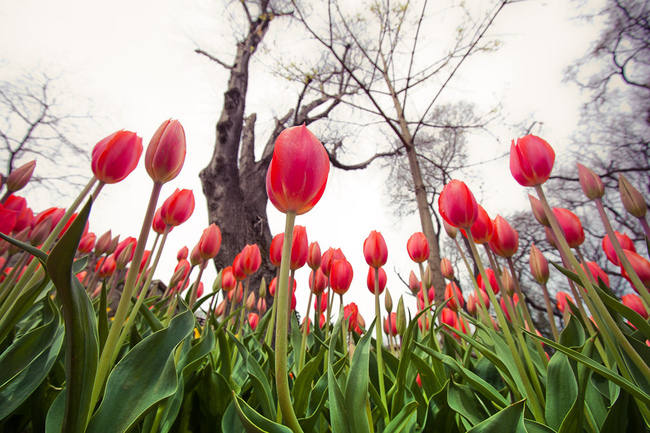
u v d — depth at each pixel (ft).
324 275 5.47
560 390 3.01
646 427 2.95
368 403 3.01
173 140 2.43
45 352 2.65
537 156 3.30
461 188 3.65
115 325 2.04
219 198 28.89
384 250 4.01
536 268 4.64
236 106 34.19
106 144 3.03
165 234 3.65
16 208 5.35
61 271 1.40
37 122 32.94
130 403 2.06
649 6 32.99
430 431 3.30
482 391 3.42
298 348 4.17
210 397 3.36
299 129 2.22
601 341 3.85
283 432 1.90
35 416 2.75
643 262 4.38
